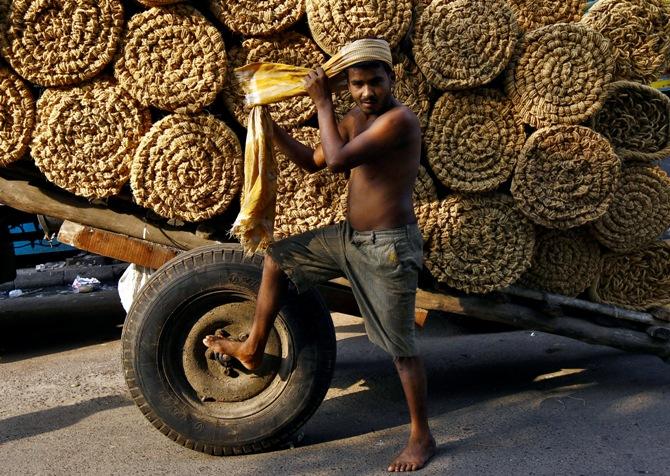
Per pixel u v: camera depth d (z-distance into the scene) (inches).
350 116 115.9
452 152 129.9
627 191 140.2
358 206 114.6
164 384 122.0
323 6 120.0
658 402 145.6
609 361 174.2
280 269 118.0
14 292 258.7
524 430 133.0
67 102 120.8
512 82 130.3
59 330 212.4
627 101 137.8
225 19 120.9
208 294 122.5
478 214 133.8
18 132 122.5
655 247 147.7
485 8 125.5
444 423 137.6
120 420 140.9
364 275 116.0
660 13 136.0
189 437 122.3
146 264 132.5
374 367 173.6
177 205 125.6
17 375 170.7
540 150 131.3
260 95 112.7
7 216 182.7
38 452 126.6
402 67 126.7
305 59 124.7
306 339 123.5
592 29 129.5
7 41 117.6
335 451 126.2
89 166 123.4
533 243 137.0
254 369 124.0
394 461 118.8
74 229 130.3
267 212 115.0
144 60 119.6
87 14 117.3
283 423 123.7
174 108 122.2
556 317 144.2
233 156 125.1
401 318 115.5
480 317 141.4
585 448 125.0
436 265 134.0
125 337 121.4
